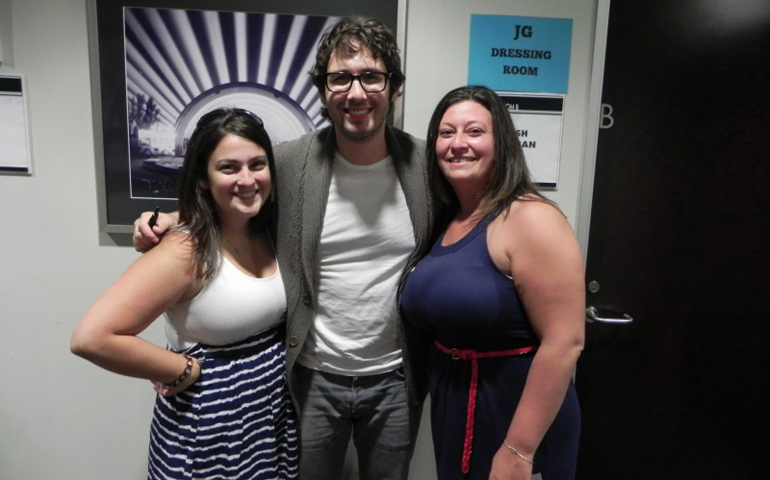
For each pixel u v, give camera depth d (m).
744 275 1.36
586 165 1.30
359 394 1.09
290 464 1.08
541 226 0.84
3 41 1.20
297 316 1.03
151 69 1.22
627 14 1.26
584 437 1.43
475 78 1.28
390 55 0.97
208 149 0.89
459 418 0.96
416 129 1.30
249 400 0.96
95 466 1.42
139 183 1.26
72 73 1.23
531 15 1.27
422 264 1.01
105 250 1.30
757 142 1.31
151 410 1.40
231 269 0.93
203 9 1.20
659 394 1.42
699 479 1.44
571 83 1.30
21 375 1.35
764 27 1.27
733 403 1.42
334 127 1.04
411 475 1.44
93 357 0.80
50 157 1.26
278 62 1.23
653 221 1.34
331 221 1.03
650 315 1.38
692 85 1.29
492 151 0.93
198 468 0.91
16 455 1.40
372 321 1.06
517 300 0.88
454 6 1.25
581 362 1.40
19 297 1.32
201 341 0.93
